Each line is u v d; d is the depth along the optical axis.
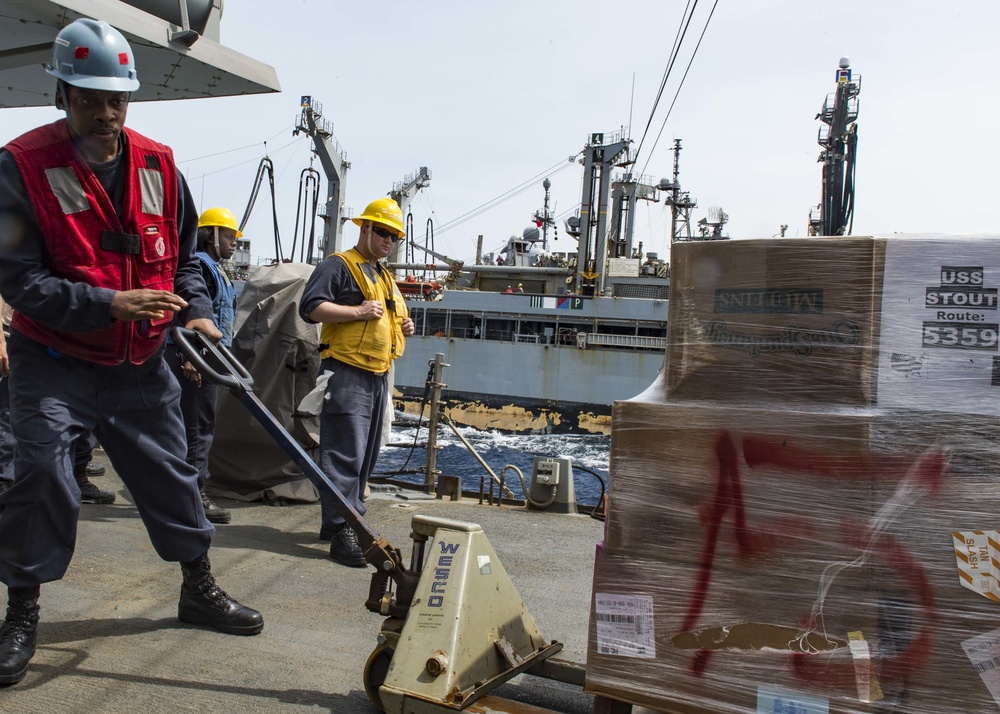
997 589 1.48
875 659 1.54
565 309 26.95
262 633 2.57
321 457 3.71
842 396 1.63
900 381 1.59
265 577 3.23
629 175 31.62
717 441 1.68
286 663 2.33
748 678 1.62
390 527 4.31
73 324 2.06
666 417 1.73
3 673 2.05
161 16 4.05
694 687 1.66
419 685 1.80
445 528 2.04
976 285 1.56
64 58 2.04
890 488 1.55
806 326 1.67
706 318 1.77
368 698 2.07
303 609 2.84
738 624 1.64
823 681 1.57
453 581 1.93
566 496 5.05
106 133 2.10
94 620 2.58
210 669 2.25
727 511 1.66
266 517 4.40
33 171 2.05
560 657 2.18
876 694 1.53
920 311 1.59
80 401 2.24
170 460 2.44
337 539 3.56
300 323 4.75
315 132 29.28
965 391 1.54
